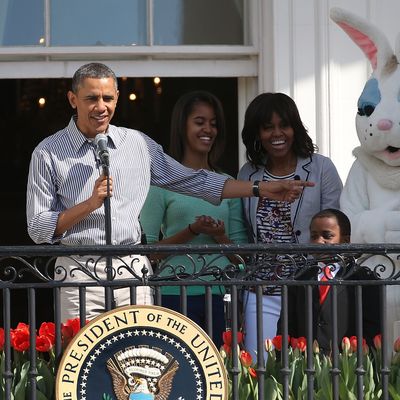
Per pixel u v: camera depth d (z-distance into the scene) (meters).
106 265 9.38
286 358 8.95
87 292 10.13
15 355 9.28
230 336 9.55
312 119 12.77
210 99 11.75
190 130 11.69
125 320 8.65
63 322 10.28
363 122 11.07
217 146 11.83
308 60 12.75
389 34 12.80
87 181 10.17
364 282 8.98
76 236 10.07
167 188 10.73
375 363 9.50
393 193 11.16
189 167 11.75
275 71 12.77
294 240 11.52
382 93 11.00
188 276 9.18
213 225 11.41
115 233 10.16
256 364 9.35
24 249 8.67
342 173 12.77
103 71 10.14
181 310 8.92
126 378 8.63
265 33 12.91
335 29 12.75
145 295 10.27
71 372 8.59
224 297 10.69
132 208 10.30
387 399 9.00
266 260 9.20
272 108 11.50
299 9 12.74
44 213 9.99
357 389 8.98
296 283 8.92
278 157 11.62
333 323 8.99
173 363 8.66
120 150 10.30
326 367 9.15
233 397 8.87
